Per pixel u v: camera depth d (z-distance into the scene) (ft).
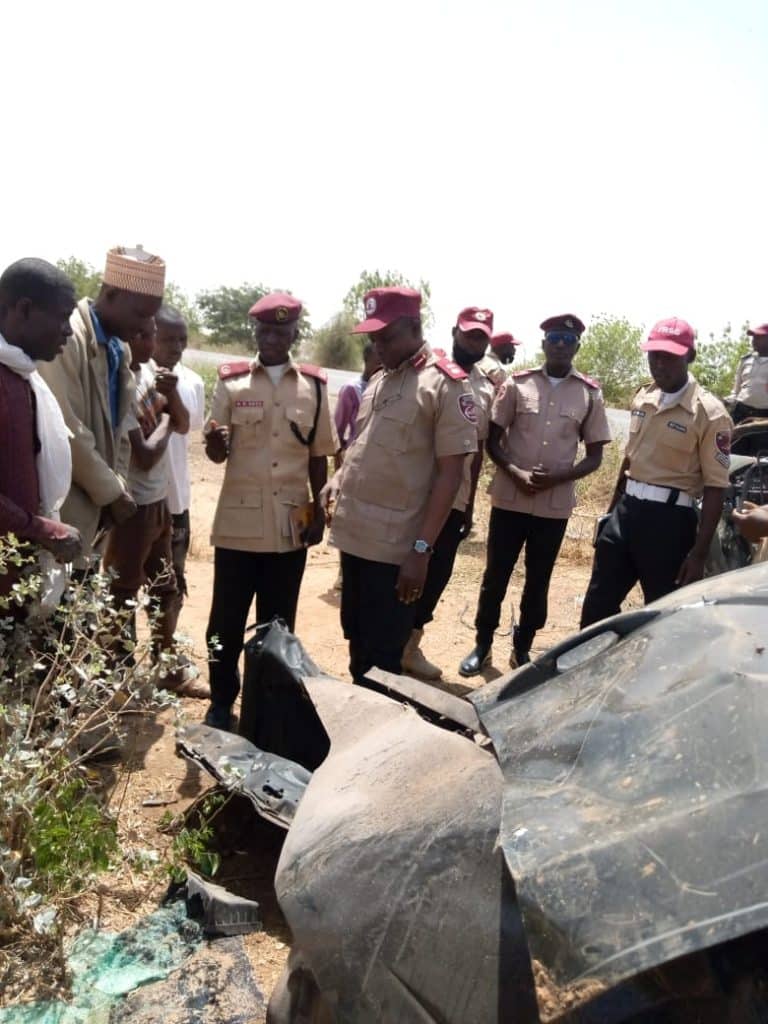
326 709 9.84
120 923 9.78
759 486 18.29
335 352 107.34
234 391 14.70
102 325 12.73
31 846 9.24
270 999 7.70
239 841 11.69
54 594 10.82
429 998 6.07
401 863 6.79
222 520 14.83
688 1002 5.39
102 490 12.41
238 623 15.07
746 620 7.32
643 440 15.90
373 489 13.60
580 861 5.55
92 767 13.10
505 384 18.57
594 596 16.57
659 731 6.41
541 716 7.34
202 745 11.86
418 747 8.21
